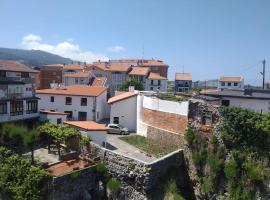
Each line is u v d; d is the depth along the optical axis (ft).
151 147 135.33
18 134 115.75
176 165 114.21
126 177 105.81
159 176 106.11
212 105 108.78
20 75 142.82
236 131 100.68
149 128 146.72
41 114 150.71
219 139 105.70
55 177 95.50
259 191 95.09
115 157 108.78
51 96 182.80
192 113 114.32
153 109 143.84
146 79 306.96
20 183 96.02
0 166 100.63
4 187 96.73
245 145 99.04
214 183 105.09
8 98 133.18
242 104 133.90
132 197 104.17
